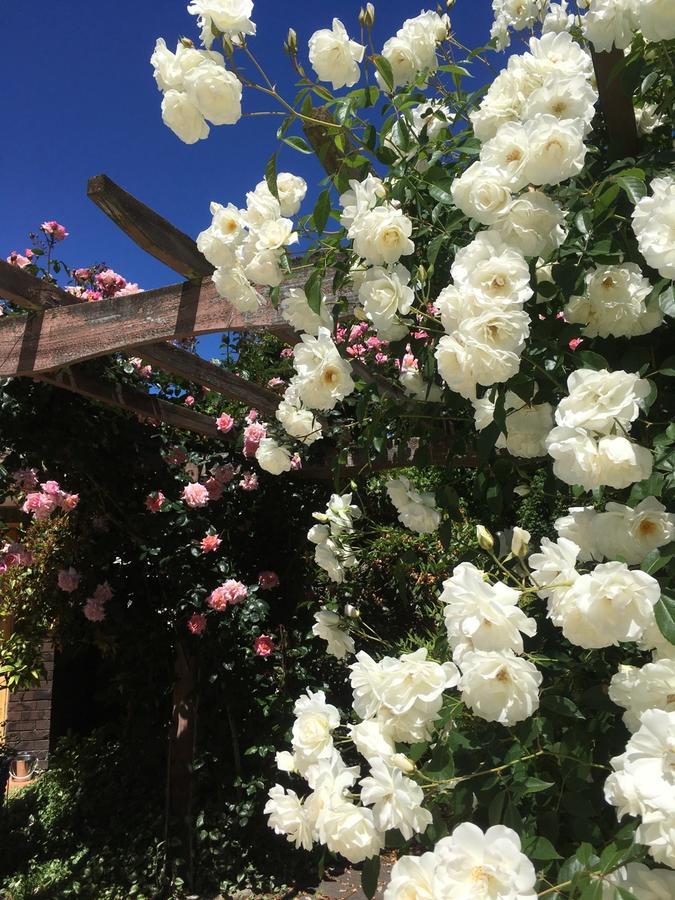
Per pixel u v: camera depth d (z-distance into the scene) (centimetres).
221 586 407
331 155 164
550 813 104
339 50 149
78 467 377
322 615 190
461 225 143
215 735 417
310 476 436
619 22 127
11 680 471
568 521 111
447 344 110
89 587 423
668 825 77
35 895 356
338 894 371
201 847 395
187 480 421
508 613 96
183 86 141
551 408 126
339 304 184
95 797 455
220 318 233
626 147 155
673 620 90
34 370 259
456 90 164
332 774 114
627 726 97
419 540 352
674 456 104
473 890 79
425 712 111
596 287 119
